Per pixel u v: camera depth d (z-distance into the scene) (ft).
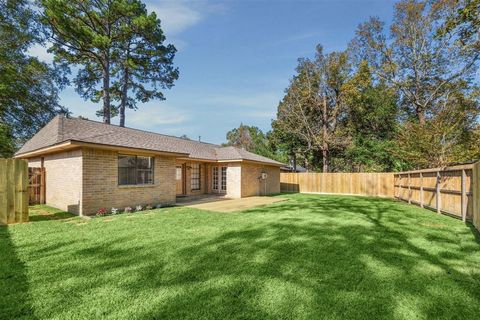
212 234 18.81
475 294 9.95
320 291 10.07
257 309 8.76
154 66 79.61
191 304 9.04
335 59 82.84
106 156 30.45
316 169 94.73
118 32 69.62
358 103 81.97
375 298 9.58
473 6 18.30
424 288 10.41
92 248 15.40
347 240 17.42
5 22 60.08
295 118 88.89
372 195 57.36
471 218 24.17
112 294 9.73
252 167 55.11
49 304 9.03
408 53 72.43
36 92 69.15
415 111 75.87
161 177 37.17
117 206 31.24
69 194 30.07
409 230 20.63
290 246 15.93
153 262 13.05
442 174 29.96
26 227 21.35
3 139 61.05
